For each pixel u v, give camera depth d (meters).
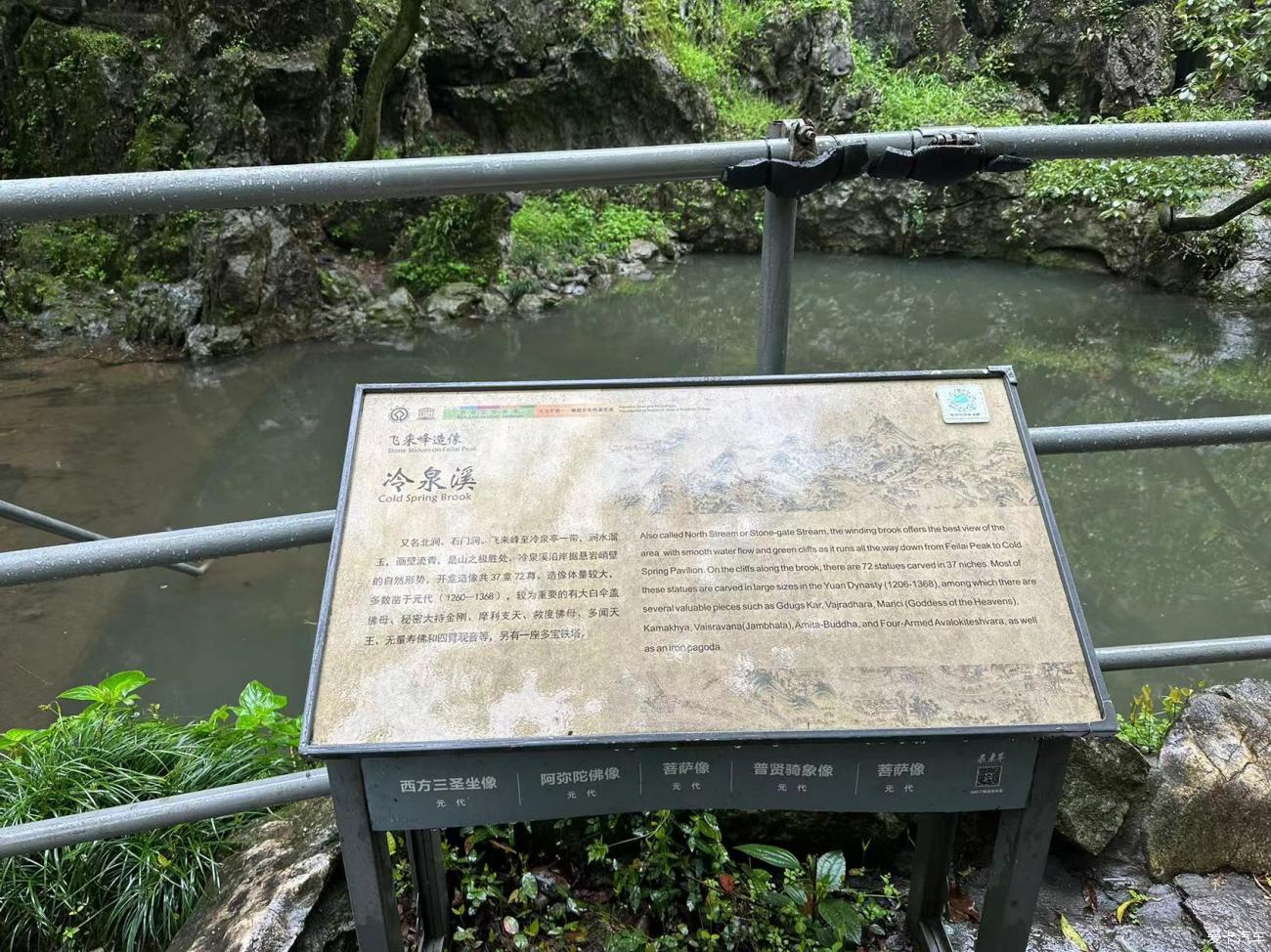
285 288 7.90
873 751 1.05
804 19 12.56
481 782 1.06
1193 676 3.62
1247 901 1.53
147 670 3.55
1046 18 12.88
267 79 7.79
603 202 11.88
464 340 8.22
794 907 1.46
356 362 7.55
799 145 1.21
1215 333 8.68
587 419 1.21
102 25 8.26
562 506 1.15
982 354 8.22
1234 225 9.52
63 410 6.32
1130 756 1.64
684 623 1.08
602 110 11.51
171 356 7.38
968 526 1.14
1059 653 1.06
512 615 1.08
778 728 1.02
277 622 3.90
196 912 1.53
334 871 1.51
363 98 8.41
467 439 1.20
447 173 1.19
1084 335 8.77
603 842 1.61
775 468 1.18
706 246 12.36
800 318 9.45
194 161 7.95
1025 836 1.12
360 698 1.03
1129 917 1.52
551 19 10.89
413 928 1.48
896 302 10.10
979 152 1.24
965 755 1.05
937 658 1.06
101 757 1.86
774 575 1.11
